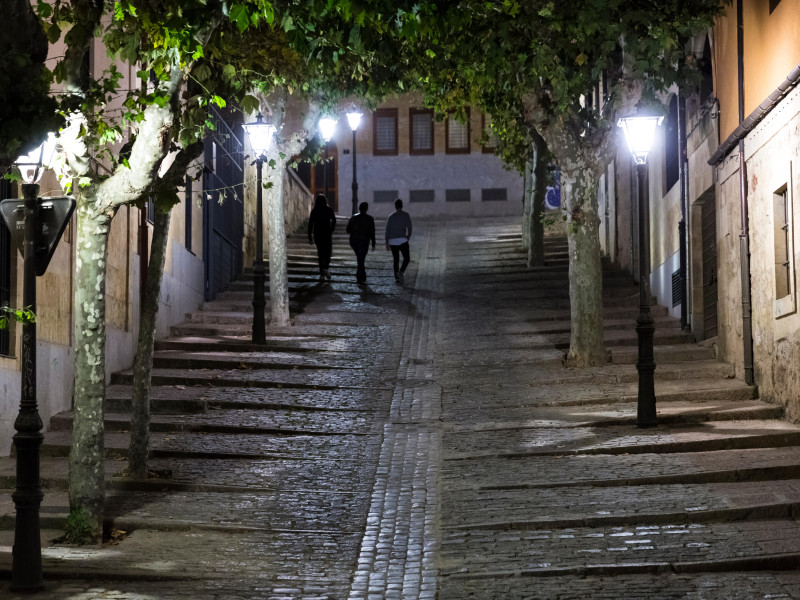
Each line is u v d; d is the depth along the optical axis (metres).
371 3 9.44
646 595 8.16
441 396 16.06
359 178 43.91
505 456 12.62
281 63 12.50
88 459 9.89
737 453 12.21
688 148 19.05
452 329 20.83
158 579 8.82
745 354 15.27
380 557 9.49
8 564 8.80
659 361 17.56
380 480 12.02
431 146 43.91
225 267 24.16
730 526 9.84
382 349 19.28
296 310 22.28
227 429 14.06
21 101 7.60
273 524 10.49
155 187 9.91
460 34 12.37
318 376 17.20
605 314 21.00
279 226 21.02
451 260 28.69
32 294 8.74
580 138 17.23
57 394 14.20
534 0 13.87
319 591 8.59
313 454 13.09
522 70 15.48
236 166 25.38
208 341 18.98
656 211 22.39
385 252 30.00
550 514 10.27
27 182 8.88
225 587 8.63
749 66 15.01
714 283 17.95
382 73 19.02
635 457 12.30
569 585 8.50
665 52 15.61
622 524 10.02
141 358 11.86
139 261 18.03
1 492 11.28
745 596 8.06
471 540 9.81
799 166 12.93
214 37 9.62
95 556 9.41
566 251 28.19
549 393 15.84
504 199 43.62
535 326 20.58
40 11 8.65
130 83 16.70
